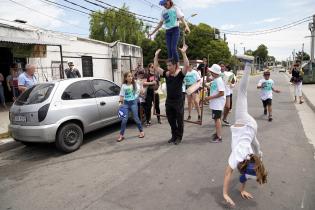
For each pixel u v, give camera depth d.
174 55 6.08
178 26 5.93
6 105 12.30
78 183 4.43
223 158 5.23
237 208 3.48
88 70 18.95
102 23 43.62
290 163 4.90
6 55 13.22
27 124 5.74
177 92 5.99
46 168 5.19
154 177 4.49
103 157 5.57
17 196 4.11
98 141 6.69
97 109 6.65
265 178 3.41
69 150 5.94
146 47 43.75
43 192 4.19
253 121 3.53
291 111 9.96
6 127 7.95
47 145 6.68
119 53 21.62
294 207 3.47
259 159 3.43
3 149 6.50
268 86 8.41
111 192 4.05
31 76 7.41
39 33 14.46
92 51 19.25
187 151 5.69
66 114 5.86
